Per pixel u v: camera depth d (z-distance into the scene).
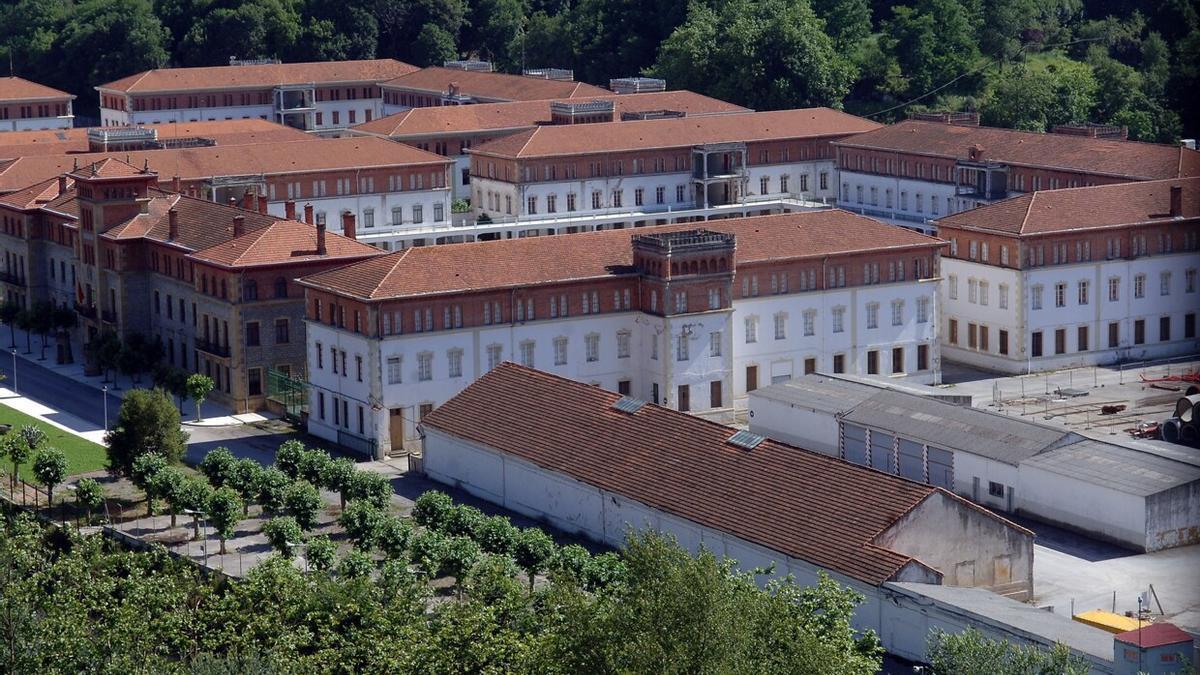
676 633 151.38
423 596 196.75
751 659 153.38
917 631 196.12
